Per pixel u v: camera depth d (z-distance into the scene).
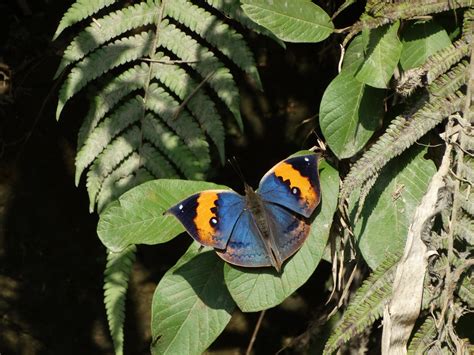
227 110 1.74
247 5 1.46
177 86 1.56
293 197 1.45
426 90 1.45
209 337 1.47
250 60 1.56
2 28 1.74
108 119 1.56
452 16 1.49
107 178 1.56
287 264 1.45
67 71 1.72
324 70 1.74
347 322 1.44
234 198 1.46
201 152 1.56
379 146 1.44
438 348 1.43
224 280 1.47
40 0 1.73
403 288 1.42
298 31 1.47
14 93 1.74
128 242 1.45
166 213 1.44
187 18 1.56
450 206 1.43
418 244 1.42
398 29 1.47
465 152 1.43
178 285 1.47
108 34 1.56
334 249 1.51
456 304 1.43
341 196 1.44
